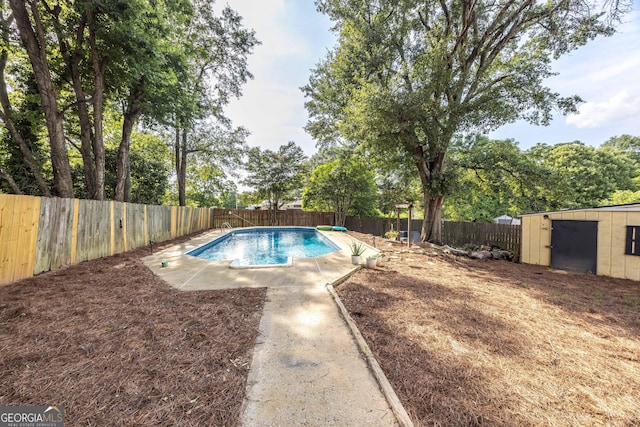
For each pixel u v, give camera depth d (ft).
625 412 5.74
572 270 21.16
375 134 28.35
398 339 8.81
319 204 62.18
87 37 22.74
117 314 10.23
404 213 58.44
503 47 32.37
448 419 5.42
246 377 6.61
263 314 10.65
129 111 29.48
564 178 29.48
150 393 5.94
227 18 44.01
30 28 19.20
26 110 25.04
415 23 34.71
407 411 5.61
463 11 30.09
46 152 29.04
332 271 17.76
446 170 32.99
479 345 8.56
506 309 11.91
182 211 38.47
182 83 29.32
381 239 37.06
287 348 8.05
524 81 26.03
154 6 21.33
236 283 14.92
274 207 63.00
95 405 5.53
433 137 27.14
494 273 19.53
